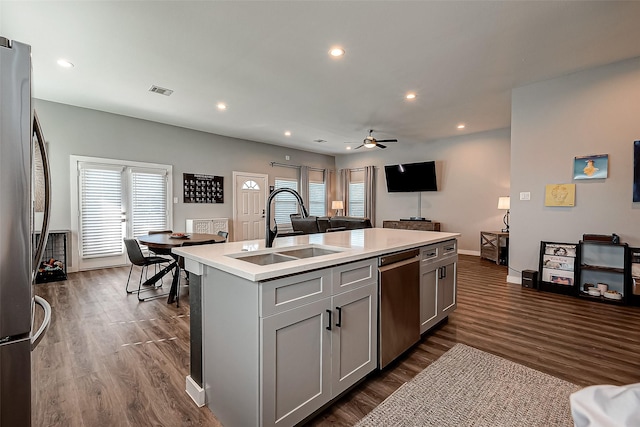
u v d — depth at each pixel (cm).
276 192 214
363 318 184
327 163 945
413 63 336
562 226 378
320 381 158
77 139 492
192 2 236
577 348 233
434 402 171
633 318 294
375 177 865
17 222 86
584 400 60
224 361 154
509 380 191
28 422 92
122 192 539
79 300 354
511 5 239
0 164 83
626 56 322
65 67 345
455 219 711
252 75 367
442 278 270
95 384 189
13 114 85
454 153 707
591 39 288
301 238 259
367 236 275
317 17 254
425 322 246
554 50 309
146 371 204
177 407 169
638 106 327
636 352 227
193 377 180
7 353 87
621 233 340
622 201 338
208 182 664
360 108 493
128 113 526
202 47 302
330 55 318
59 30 272
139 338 254
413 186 762
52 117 469
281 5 239
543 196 391
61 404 170
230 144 704
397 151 819
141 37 284
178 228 615
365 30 273
